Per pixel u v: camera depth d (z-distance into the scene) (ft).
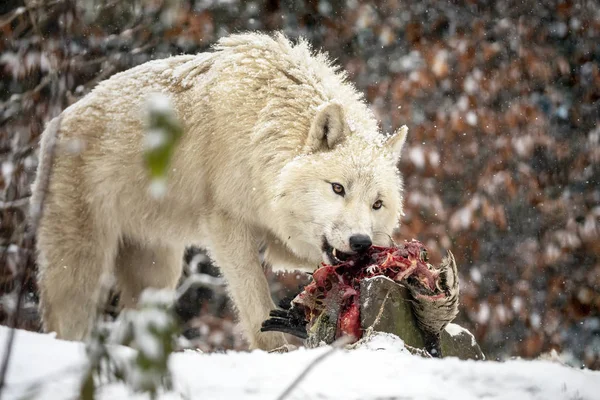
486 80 65.41
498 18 70.95
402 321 19.21
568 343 66.13
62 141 35.14
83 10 27.12
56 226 34.96
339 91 33.94
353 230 29.09
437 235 62.13
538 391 13.16
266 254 35.65
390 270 20.12
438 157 62.80
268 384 12.69
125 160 34.68
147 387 8.71
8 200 50.96
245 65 34.09
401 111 63.98
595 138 67.92
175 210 34.96
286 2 66.18
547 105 70.13
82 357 12.86
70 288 35.12
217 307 64.08
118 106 35.47
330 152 30.91
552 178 69.46
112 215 35.53
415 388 12.82
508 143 64.69
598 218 66.54
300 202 30.60
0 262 44.52
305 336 21.08
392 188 31.01
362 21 65.36
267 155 32.14
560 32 71.31
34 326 48.21
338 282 20.58
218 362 14.10
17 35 54.34
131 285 39.06
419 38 65.82
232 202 33.24
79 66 53.72
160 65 36.58
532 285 66.23
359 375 13.41
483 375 13.73
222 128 33.35
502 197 66.59
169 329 8.71
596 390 13.50
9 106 53.36
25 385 11.67
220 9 63.41
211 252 34.37
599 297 65.67
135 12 56.54
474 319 62.08
